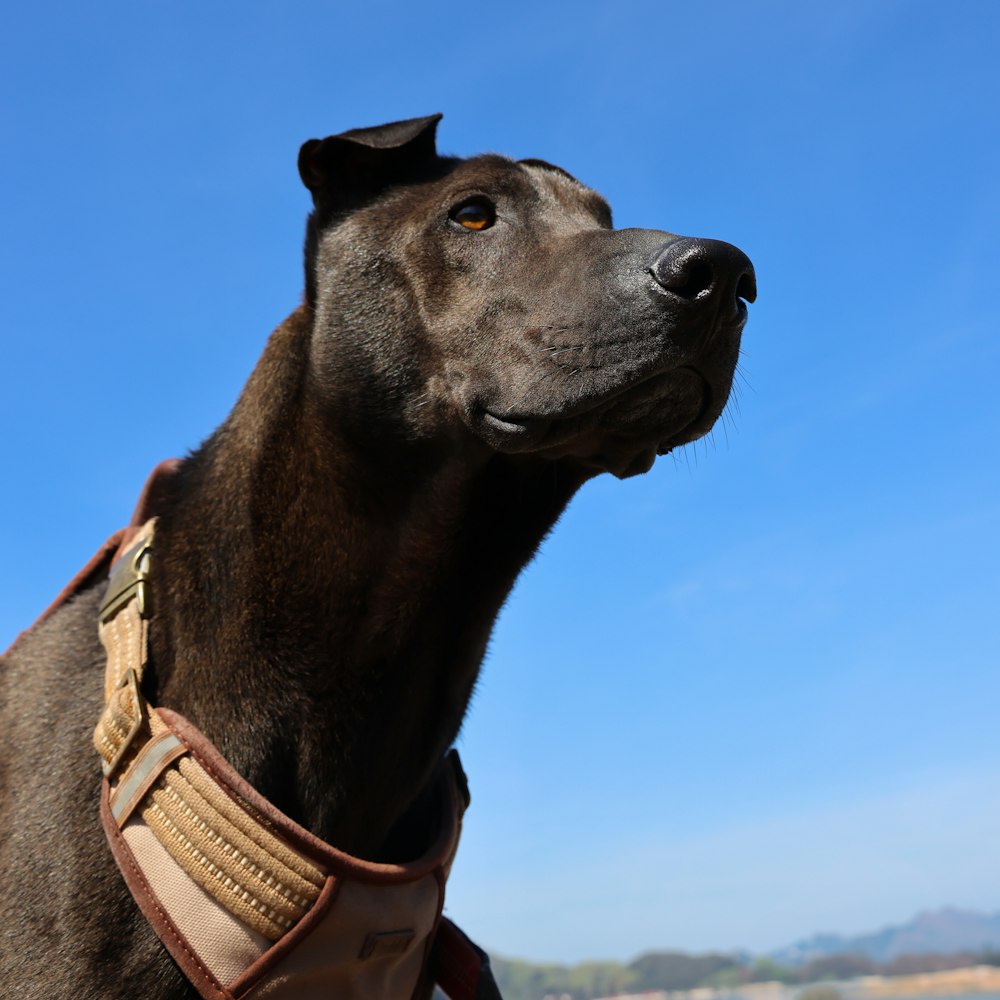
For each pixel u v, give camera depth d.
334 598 0.73
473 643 0.79
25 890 0.69
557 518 0.81
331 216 0.82
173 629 0.74
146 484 0.84
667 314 0.70
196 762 0.69
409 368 0.76
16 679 0.78
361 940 0.69
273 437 0.77
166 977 0.67
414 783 0.76
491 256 0.77
